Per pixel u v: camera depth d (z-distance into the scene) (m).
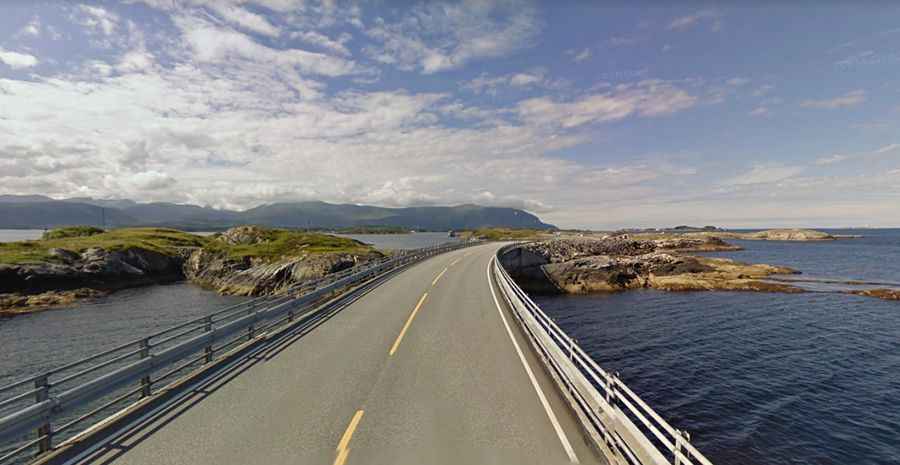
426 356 10.97
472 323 15.00
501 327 14.38
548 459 5.93
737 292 41.88
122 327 33.50
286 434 6.71
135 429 6.91
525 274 47.34
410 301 19.72
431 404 7.85
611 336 26.22
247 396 8.30
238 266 60.75
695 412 15.76
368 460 5.93
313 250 64.44
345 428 6.91
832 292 41.38
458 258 45.91
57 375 22.00
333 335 13.29
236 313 11.63
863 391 17.55
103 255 57.19
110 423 7.00
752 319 30.42
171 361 8.72
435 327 14.36
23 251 54.22
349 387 8.76
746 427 14.62
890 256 87.00
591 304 37.19
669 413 15.71
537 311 12.01
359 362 10.47
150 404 7.84
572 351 8.20
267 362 10.52
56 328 33.09
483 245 76.25
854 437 13.95
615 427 5.96
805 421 15.02
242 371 9.82
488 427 6.90
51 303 43.59
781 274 55.09
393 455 6.05
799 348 23.47
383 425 6.99
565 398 8.11
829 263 72.06
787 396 17.08
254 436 6.66
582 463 5.82
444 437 6.57
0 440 5.35
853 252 100.12
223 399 8.16
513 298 17.05
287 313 16.02
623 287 45.34
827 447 13.39
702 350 23.19
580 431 6.78
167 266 66.62
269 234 83.88
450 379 9.20
